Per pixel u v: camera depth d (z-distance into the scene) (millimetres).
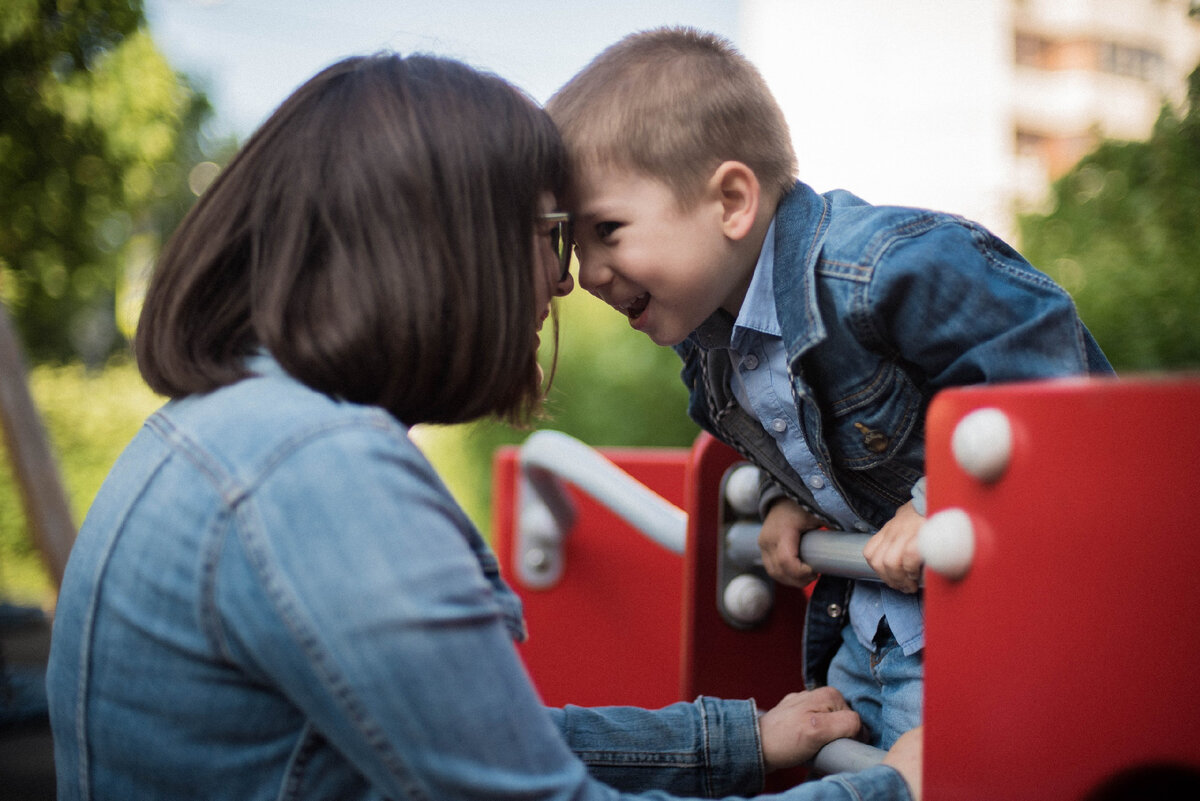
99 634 750
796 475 1175
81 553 788
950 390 682
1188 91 3209
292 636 661
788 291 1074
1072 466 624
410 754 661
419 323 800
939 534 667
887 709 1112
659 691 1884
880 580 1107
